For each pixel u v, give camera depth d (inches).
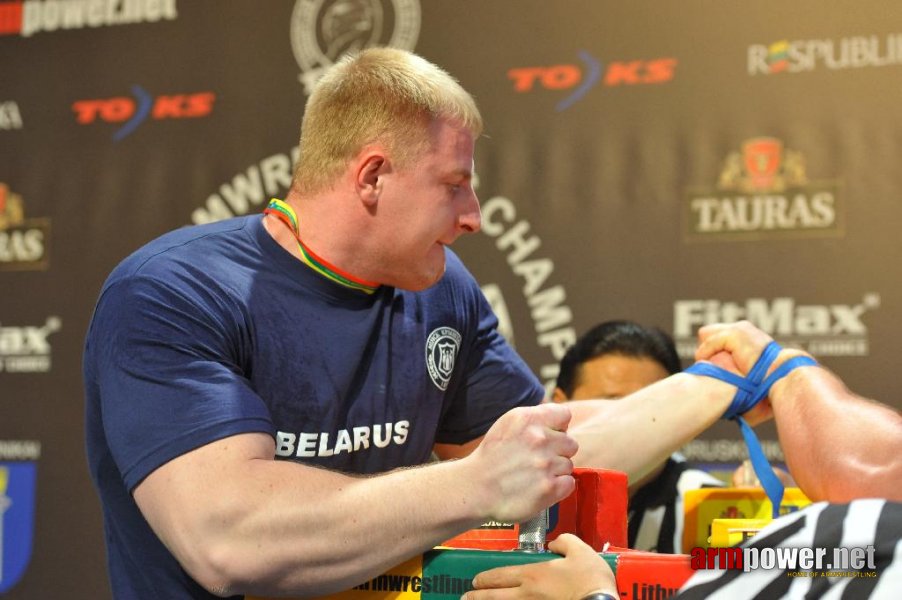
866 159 104.7
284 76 120.7
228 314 45.3
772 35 108.0
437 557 39.6
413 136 46.9
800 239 105.4
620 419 55.3
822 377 51.7
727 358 56.1
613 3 112.3
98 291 122.1
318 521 38.7
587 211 111.0
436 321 53.2
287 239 48.4
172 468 40.3
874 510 34.3
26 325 122.7
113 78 124.9
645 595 36.7
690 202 108.5
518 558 38.5
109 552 47.6
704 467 104.7
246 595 40.7
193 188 121.6
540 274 111.6
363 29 118.9
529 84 113.7
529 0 114.7
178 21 123.9
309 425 47.4
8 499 120.0
